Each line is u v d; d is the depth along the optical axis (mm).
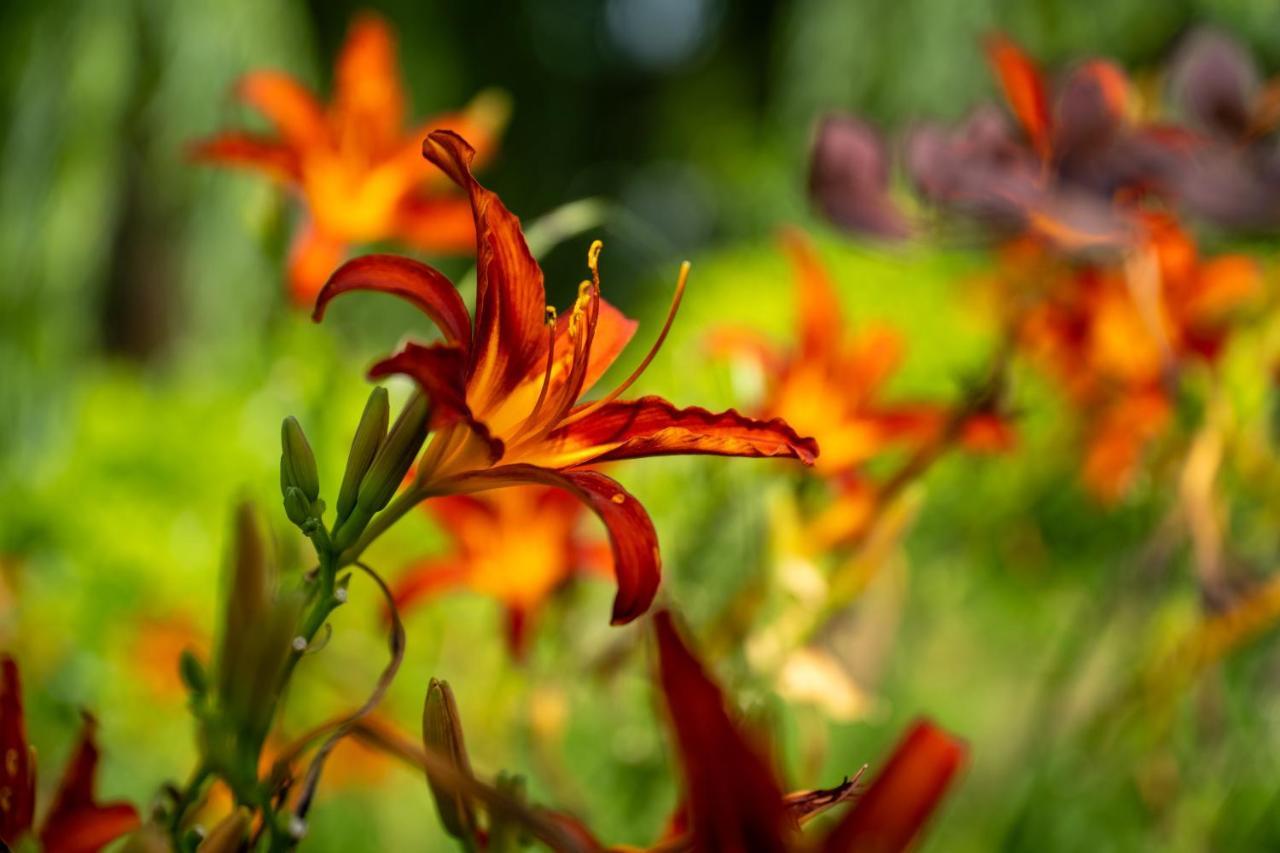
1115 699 1048
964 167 960
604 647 967
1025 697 1289
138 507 1224
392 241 1053
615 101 5645
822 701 915
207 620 1203
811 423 963
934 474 1192
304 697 1001
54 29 1740
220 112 1842
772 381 973
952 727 1273
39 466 1388
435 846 1140
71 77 1742
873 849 582
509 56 4992
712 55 5266
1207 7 2229
